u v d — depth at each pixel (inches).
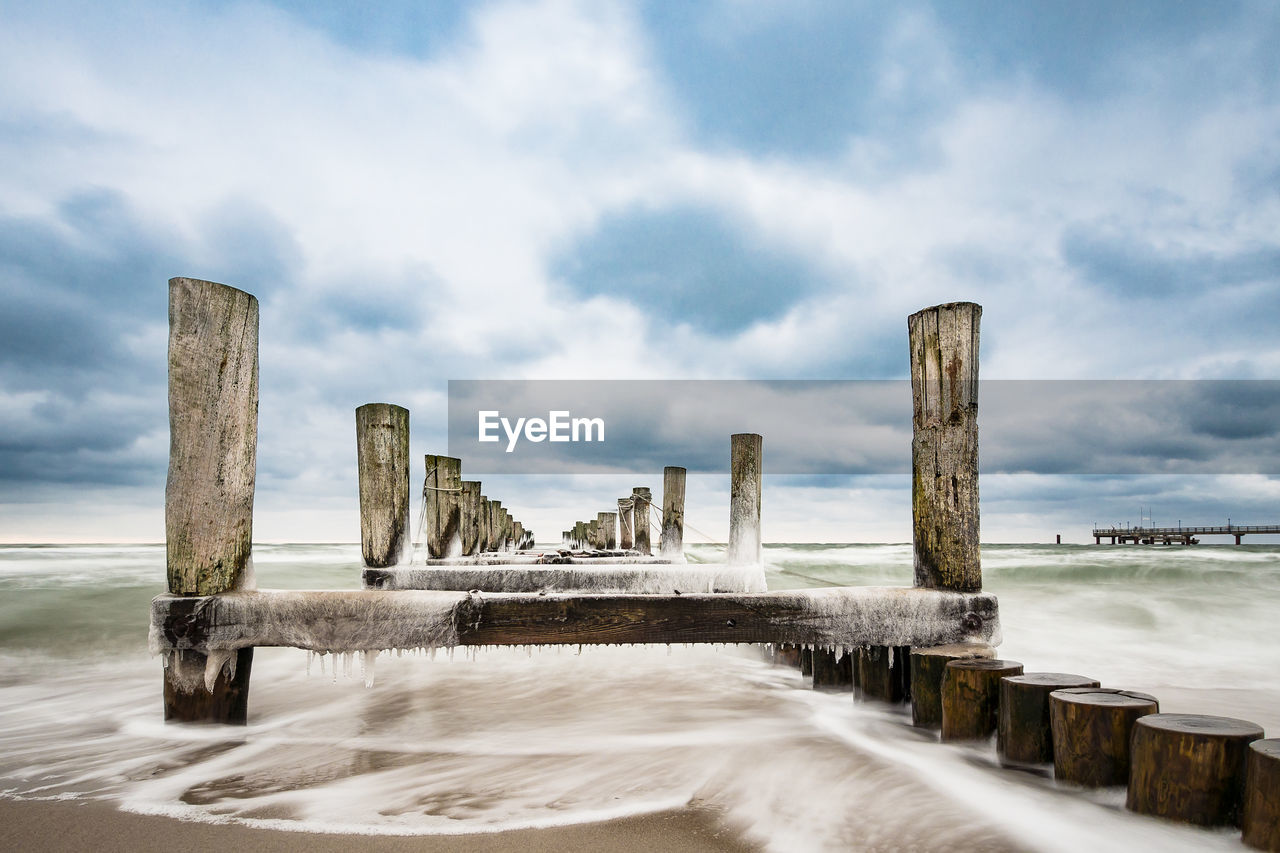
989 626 155.6
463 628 147.9
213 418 146.7
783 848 100.4
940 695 142.2
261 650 280.4
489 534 586.2
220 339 147.3
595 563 309.4
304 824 109.4
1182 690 236.4
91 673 251.8
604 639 150.6
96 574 594.6
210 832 106.2
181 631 144.9
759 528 295.9
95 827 108.3
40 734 165.5
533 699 209.6
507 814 114.1
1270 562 798.5
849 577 761.0
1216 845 91.7
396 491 243.1
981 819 106.0
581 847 101.3
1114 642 343.6
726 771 135.0
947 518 160.7
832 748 144.5
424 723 178.5
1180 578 635.5
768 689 223.1
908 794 117.5
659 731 168.6
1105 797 106.1
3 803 119.1
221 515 148.3
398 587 232.2
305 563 895.1
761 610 153.7
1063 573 673.0
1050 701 116.0
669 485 451.8
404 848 100.7
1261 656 309.3
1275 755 85.2
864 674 173.9
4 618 352.2
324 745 156.6
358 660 149.3
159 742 145.8
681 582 246.1
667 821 110.7
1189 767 94.4
